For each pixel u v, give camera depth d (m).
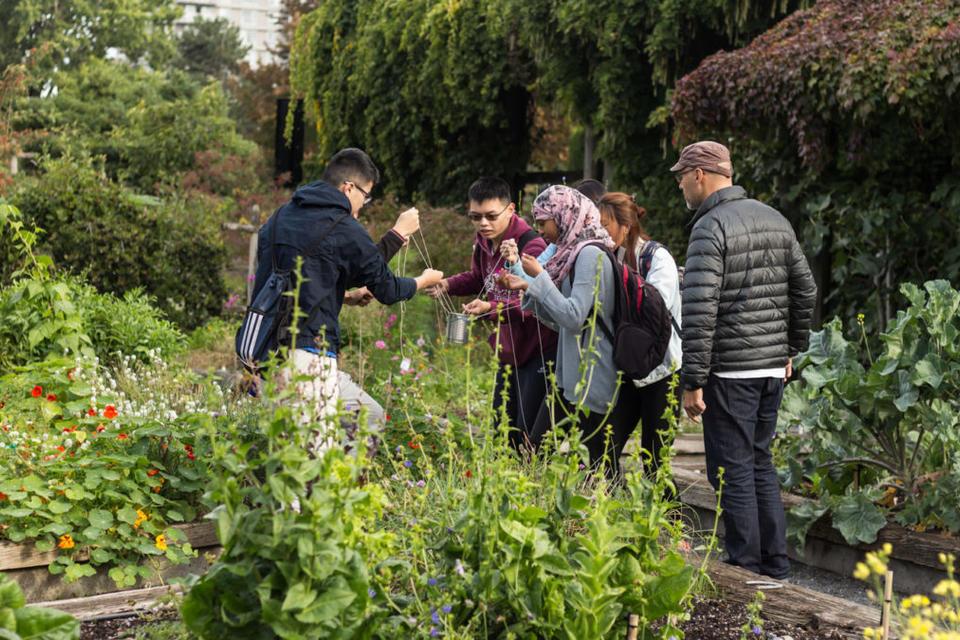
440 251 10.45
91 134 28.22
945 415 4.61
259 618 2.44
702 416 4.38
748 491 4.26
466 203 14.15
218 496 2.38
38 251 10.02
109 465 4.21
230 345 9.91
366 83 14.82
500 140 14.06
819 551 4.96
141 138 24.11
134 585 4.06
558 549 2.91
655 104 10.55
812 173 8.06
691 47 9.90
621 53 10.18
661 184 10.48
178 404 5.54
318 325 3.88
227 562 2.43
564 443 3.32
